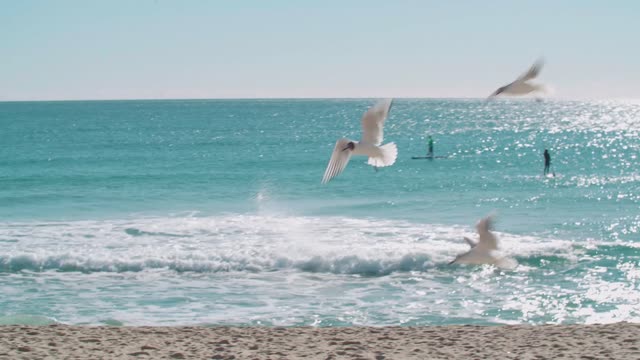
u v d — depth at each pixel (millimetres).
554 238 26797
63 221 30219
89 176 50125
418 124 136000
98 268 21062
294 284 19484
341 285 19359
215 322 15805
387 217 31594
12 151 72938
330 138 93562
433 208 34875
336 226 28484
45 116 176250
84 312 16625
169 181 47250
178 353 11852
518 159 63375
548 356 11797
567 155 67625
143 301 17641
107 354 11742
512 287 19078
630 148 74500
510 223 30469
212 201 37656
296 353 12023
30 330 13742
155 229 27438
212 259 21594
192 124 135250
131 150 74312
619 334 13445
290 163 60031
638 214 32812
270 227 28016
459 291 18656
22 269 21031
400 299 17891
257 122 144375
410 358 11695
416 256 21344
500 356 11836
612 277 20172
